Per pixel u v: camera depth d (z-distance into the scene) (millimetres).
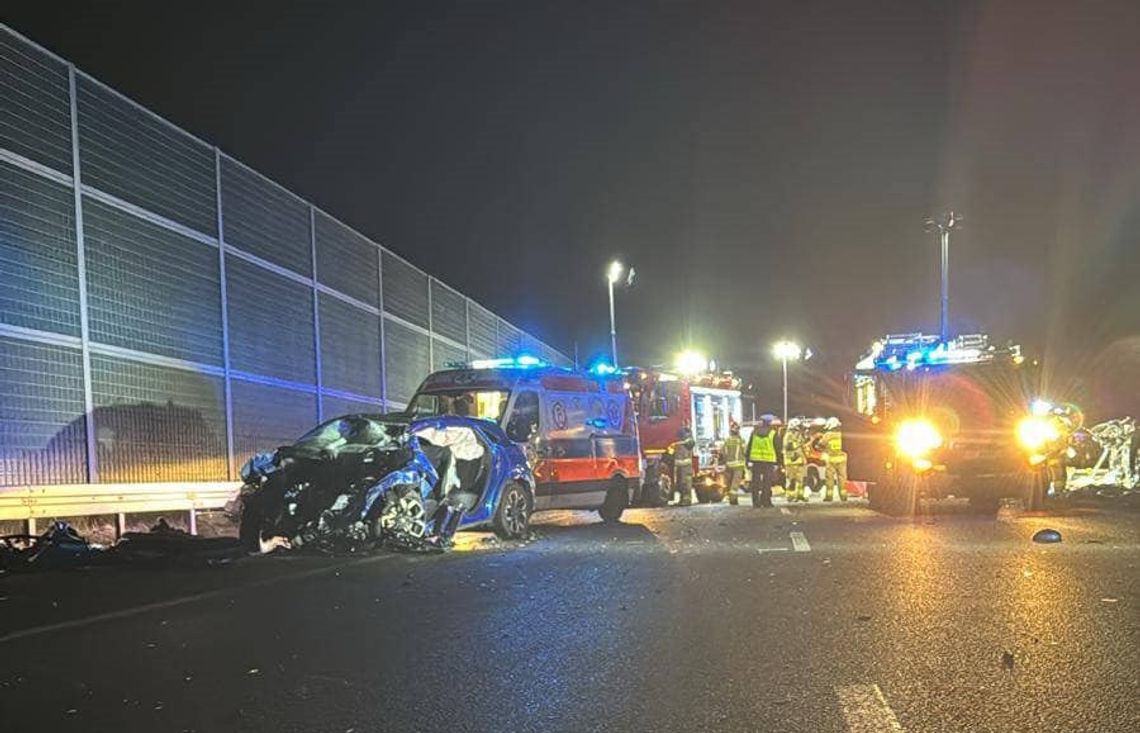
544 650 6812
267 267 16594
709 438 25562
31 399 11453
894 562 10391
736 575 9828
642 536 14047
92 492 12133
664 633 7242
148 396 13414
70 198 12172
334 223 19156
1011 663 6137
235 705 5641
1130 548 11031
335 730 5180
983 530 13305
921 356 17188
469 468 14094
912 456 16375
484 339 27766
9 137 11297
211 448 14719
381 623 7883
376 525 12320
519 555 12008
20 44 11516
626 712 5375
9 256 11242
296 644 7160
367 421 13391
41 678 6273
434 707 5543
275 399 16594
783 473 24078
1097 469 25641
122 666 6562
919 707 5324
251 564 11445
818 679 5906
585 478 16125
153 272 13617
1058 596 8211
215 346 14953
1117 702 5340
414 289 22969
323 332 18438
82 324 12234
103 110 12797
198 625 7891
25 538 11109
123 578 10406
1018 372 16562
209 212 15000
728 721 5176
